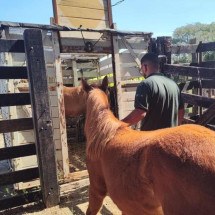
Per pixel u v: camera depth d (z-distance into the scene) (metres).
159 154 1.72
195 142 1.64
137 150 1.98
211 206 1.48
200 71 4.61
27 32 3.96
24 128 4.11
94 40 5.38
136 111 2.88
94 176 2.66
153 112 3.02
